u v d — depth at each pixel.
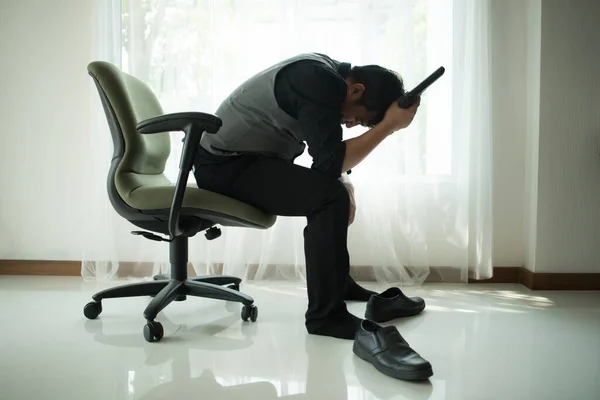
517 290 2.41
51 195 2.65
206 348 1.55
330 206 1.57
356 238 2.53
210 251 2.48
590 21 2.37
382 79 1.62
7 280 2.53
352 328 1.58
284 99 1.59
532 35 2.48
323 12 2.42
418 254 2.46
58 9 2.61
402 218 2.47
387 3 2.40
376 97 1.62
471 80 2.42
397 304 1.87
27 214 2.65
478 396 1.22
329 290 1.61
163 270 2.51
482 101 2.41
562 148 2.40
